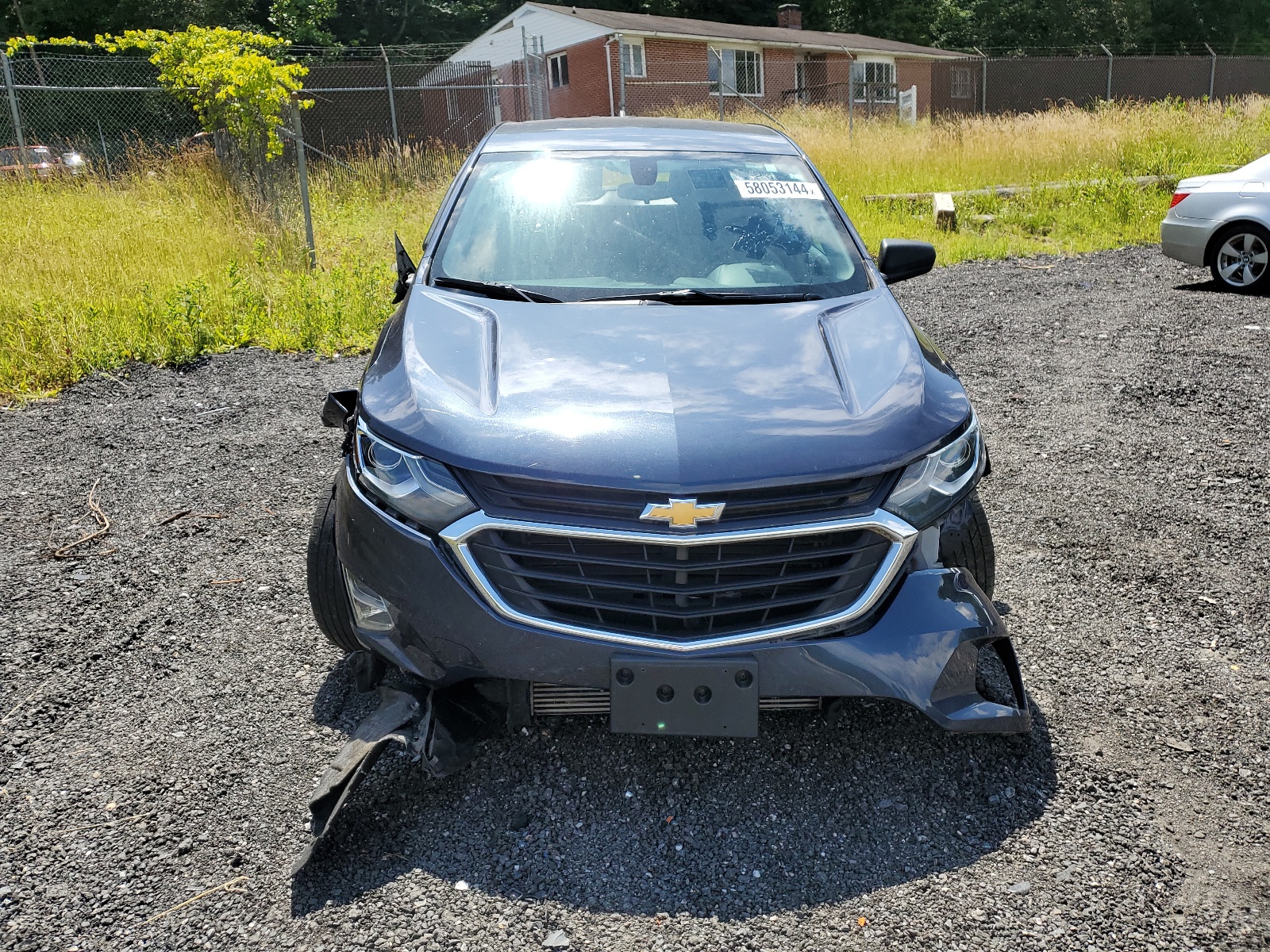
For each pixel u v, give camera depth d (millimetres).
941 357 3109
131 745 2846
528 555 2385
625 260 3438
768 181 3895
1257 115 19125
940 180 14781
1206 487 4738
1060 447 5316
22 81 20672
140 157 12617
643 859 2430
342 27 39094
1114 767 2773
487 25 41688
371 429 2613
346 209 12734
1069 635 3479
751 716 2406
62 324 7023
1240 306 8555
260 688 3133
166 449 5316
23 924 2213
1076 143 15992
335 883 2344
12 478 4910
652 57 30250
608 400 2549
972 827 2545
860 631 2461
